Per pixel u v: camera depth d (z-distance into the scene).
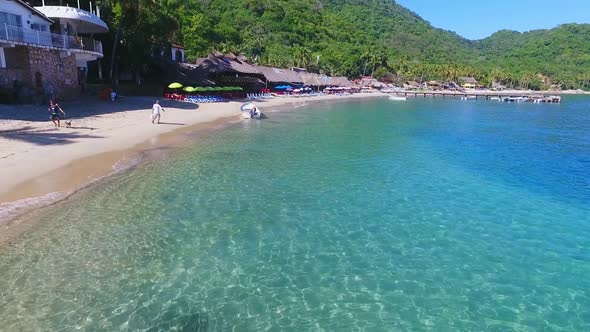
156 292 8.47
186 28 84.88
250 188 15.66
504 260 10.58
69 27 36.12
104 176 15.77
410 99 96.19
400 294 8.82
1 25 26.95
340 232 11.95
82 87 39.78
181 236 11.12
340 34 173.50
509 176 19.33
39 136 20.97
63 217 11.81
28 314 7.53
